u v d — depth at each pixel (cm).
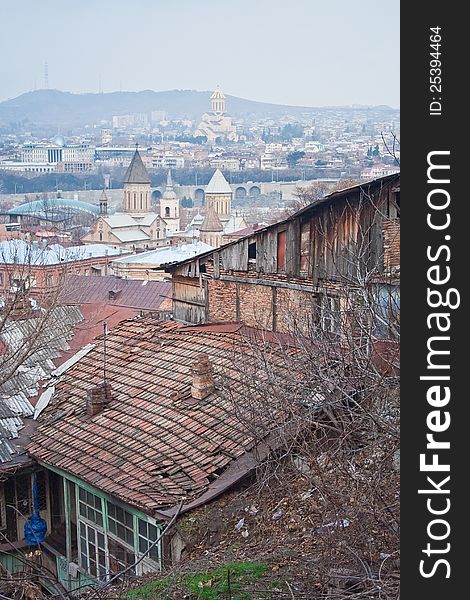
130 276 6525
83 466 1328
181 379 1509
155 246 10981
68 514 1399
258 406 1182
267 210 14975
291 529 1029
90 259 7175
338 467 887
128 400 1505
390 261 1634
